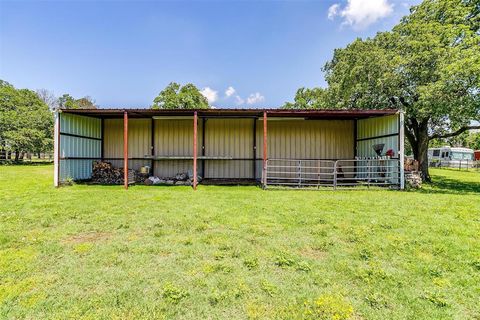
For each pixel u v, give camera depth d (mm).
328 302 2143
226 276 2578
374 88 11570
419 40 10609
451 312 2043
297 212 5129
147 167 11031
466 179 13203
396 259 2980
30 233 3811
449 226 4188
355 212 5152
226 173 11414
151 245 3371
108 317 1960
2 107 24438
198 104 29641
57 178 8773
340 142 11391
